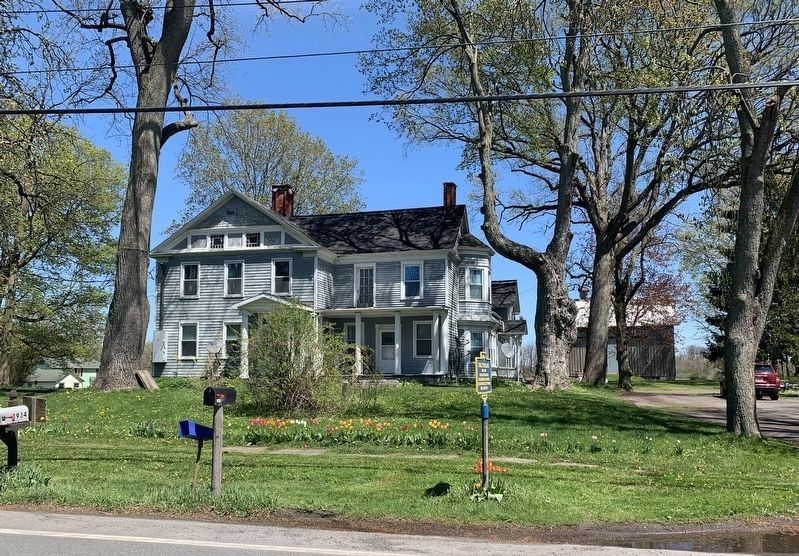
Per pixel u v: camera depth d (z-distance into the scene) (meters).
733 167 23.44
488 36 25.23
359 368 18.75
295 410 16.25
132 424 15.02
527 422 15.48
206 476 9.62
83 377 67.12
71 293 40.75
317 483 9.25
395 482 9.31
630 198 32.47
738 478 10.21
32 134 18.67
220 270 33.62
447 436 12.90
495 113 28.39
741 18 18.91
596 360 33.66
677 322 55.44
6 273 35.03
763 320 15.13
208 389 8.34
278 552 6.27
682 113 21.36
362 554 6.25
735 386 14.95
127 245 21.47
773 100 14.08
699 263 40.66
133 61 22.05
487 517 7.65
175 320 33.84
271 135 50.75
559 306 24.50
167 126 23.73
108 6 21.38
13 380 43.56
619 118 26.64
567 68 23.94
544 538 7.07
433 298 32.75
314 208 52.56
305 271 32.56
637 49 22.42
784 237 14.89
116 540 6.59
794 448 13.45
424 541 6.81
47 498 8.26
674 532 7.34
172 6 21.28
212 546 6.44
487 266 36.09
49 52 18.55
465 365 34.66
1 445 12.41
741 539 7.10
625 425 15.72
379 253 33.44
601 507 8.17
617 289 39.34
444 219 35.00
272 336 16.42
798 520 7.83
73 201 31.97
